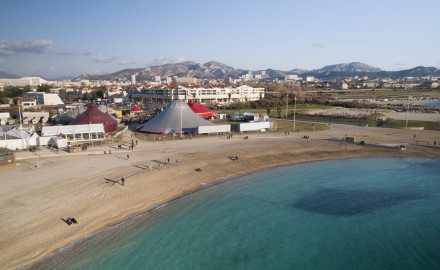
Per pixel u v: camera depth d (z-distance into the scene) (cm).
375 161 6347
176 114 9212
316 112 14775
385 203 4275
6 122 10469
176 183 4741
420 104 19975
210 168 5556
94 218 3509
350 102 17600
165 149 6825
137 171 5150
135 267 2714
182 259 2872
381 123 10875
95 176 4838
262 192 4591
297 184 4975
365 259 2972
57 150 6494
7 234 3088
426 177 5359
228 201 4228
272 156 6531
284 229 3512
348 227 3594
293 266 2834
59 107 16488
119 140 7731
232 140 8025
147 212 3775
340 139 8288
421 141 7988
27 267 2636
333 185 4950
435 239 3353
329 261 2930
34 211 3588
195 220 3647
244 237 3319
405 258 2997
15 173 4931
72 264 2712
